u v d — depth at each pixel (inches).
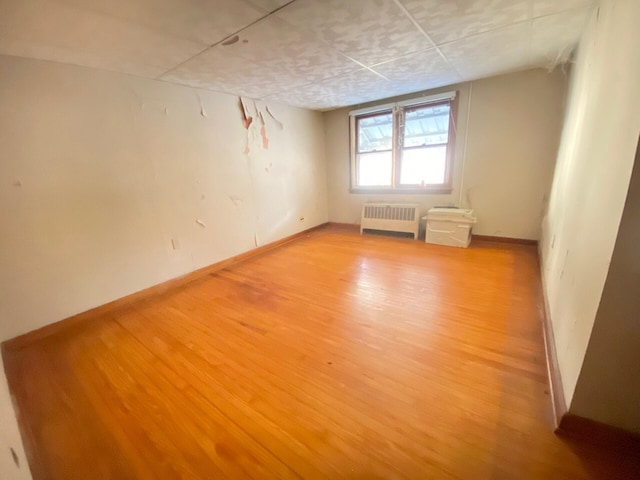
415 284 104.7
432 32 77.9
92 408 56.7
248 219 146.7
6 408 47.9
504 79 128.6
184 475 43.3
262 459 45.0
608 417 42.1
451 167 151.6
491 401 53.3
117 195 96.2
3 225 74.9
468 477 40.7
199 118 118.5
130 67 88.8
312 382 60.6
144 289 106.3
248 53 84.0
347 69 104.6
